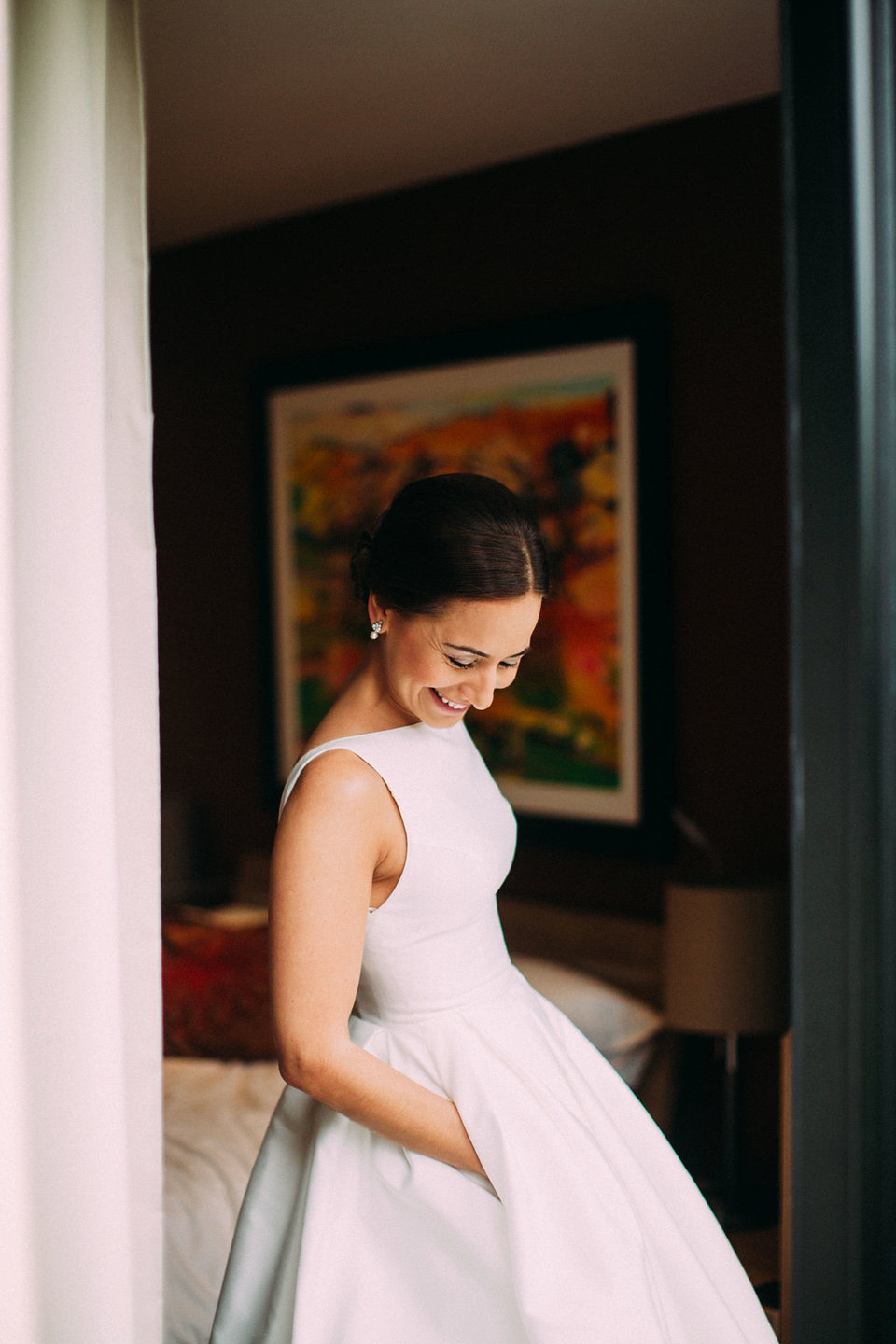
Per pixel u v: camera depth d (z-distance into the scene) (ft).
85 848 2.98
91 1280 2.95
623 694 9.64
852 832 3.54
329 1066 3.54
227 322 12.53
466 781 4.14
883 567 3.61
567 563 9.93
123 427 3.26
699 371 9.13
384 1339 3.68
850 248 3.52
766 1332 4.11
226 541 12.80
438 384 10.70
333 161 9.98
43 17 2.97
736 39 7.54
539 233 9.98
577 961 9.61
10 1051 2.80
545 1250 3.63
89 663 3.00
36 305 2.97
